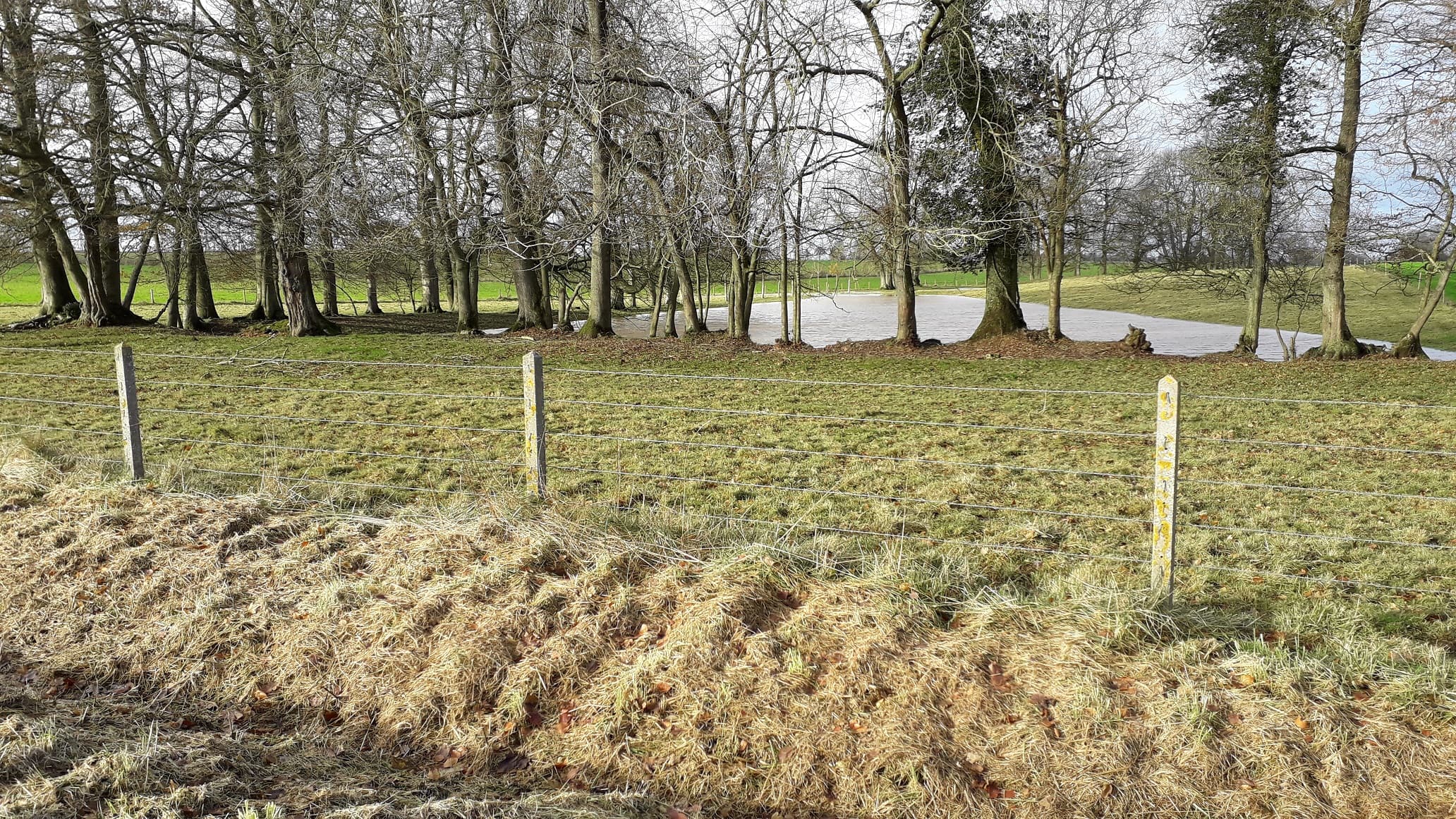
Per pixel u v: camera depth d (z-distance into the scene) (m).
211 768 3.51
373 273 41.16
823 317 44.34
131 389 6.93
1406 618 5.14
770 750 3.87
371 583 5.04
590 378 16.11
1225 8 21.55
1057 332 25.88
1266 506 7.50
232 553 5.48
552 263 26.30
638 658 4.33
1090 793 3.63
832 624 4.54
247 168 23.88
